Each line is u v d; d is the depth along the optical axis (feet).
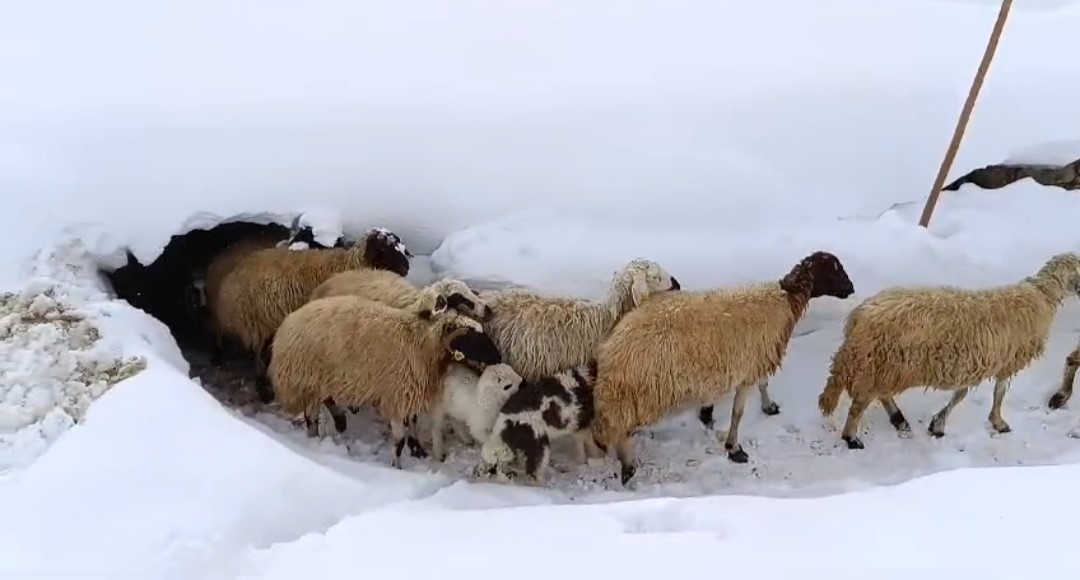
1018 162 27.81
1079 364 23.63
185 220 25.79
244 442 18.74
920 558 15.16
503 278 25.14
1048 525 15.87
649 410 21.83
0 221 24.88
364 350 21.90
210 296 27.96
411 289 24.20
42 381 20.15
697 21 32.91
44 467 17.62
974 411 24.23
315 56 30.78
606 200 26.40
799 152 27.32
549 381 22.06
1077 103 28.30
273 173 26.68
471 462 23.49
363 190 26.78
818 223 26.16
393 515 17.79
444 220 26.66
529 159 27.22
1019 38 31.76
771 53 30.63
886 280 25.27
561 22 32.81
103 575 15.29
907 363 22.15
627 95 28.71
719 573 14.99
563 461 23.58
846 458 22.99
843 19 33.06
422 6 34.04
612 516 17.37
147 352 21.33
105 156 26.63
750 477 22.44
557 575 15.07
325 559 15.90
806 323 25.88
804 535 16.19
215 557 15.93
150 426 18.76
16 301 22.76
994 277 25.13
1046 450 22.66
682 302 21.98
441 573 15.24
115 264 25.50
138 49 31.27
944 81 29.12
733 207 26.27
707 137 27.55
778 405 24.84
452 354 22.31
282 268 25.36
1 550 15.69
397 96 28.73
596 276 25.14
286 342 22.33
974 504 16.69
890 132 27.73
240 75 29.76
